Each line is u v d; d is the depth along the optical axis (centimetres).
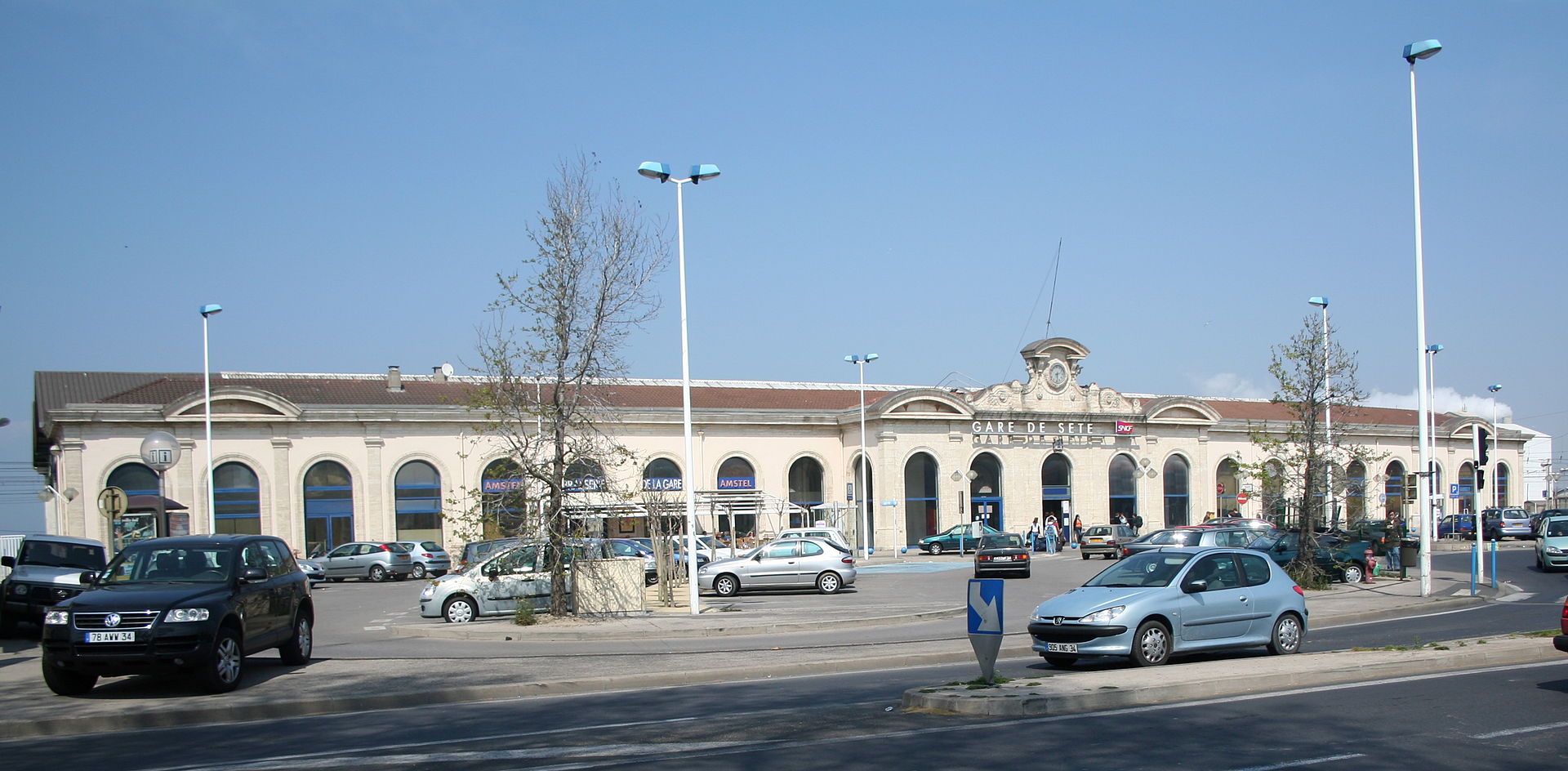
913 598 2883
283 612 1573
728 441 5400
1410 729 958
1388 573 3206
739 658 1673
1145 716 1047
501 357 2378
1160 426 6194
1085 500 5941
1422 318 2553
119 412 4306
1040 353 5912
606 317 2422
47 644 1320
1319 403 2909
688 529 2477
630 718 1170
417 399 5047
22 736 1166
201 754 1023
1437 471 3359
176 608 1338
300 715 1280
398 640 2123
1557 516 3431
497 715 1229
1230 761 850
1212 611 1459
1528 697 1100
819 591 3128
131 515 3938
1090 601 1435
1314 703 1090
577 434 2589
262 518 4525
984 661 1212
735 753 931
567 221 2383
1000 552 3594
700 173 2536
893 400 5403
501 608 2489
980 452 5691
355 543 4262
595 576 2444
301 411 4572
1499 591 2702
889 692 1318
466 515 2430
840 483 5650
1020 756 885
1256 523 3481
